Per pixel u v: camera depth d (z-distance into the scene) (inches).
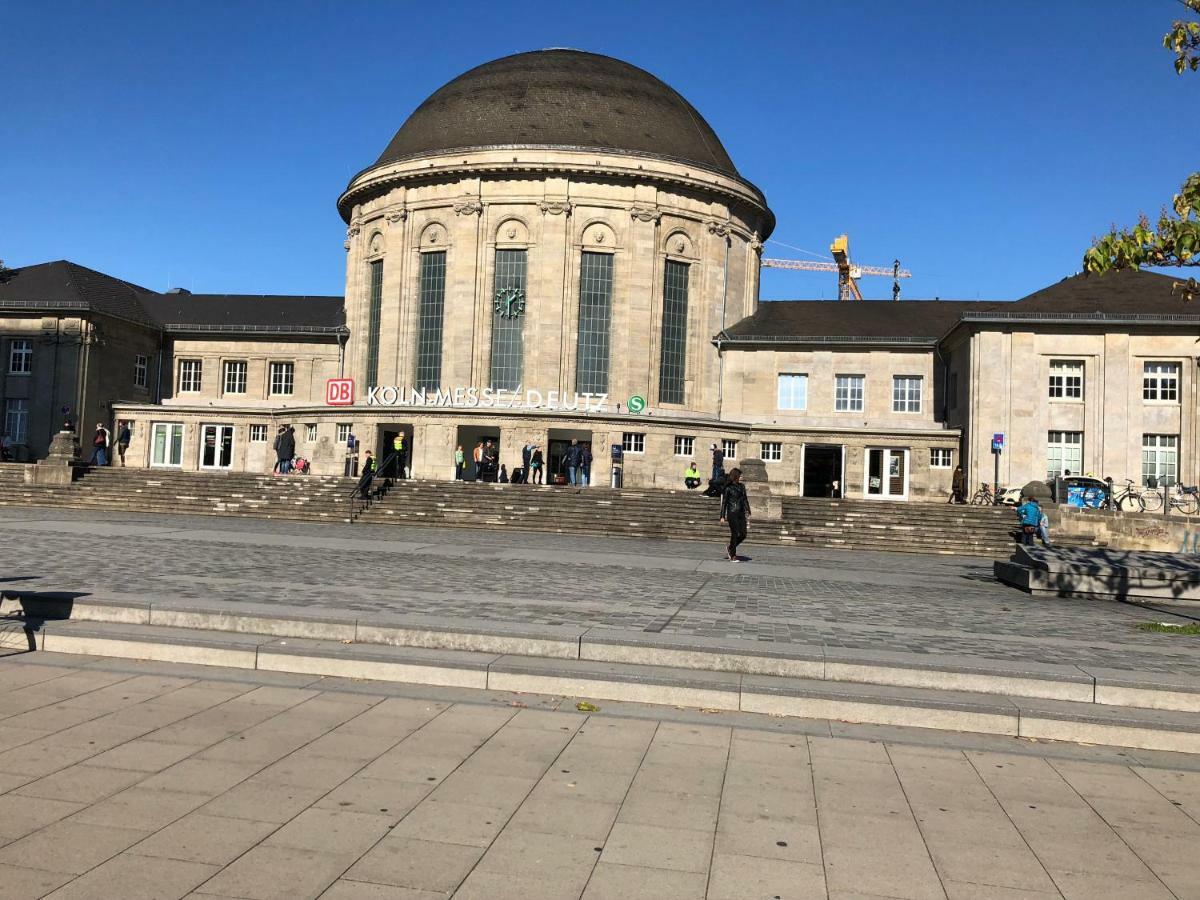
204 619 401.4
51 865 190.1
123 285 2241.6
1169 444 1494.8
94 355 1963.6
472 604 470.0
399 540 930.1
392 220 1884.8
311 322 2148.1
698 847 209.8
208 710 306.0
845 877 197.0
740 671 353.4
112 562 608.7
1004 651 391.2
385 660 355.3
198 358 2156.7
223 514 1238.9
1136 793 256.4
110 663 367.2
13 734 274.4
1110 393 1509.6
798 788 250.7
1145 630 487.2
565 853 204.4
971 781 261.9
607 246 1809.8
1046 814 237.8
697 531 1150.3
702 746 285.6
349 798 231.9
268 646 368.2
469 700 328.5
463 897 182.5
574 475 1525.6
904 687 339.3
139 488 1310.3
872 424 1824.6
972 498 1530.5
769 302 2090.3
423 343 1861.5
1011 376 1537.9
